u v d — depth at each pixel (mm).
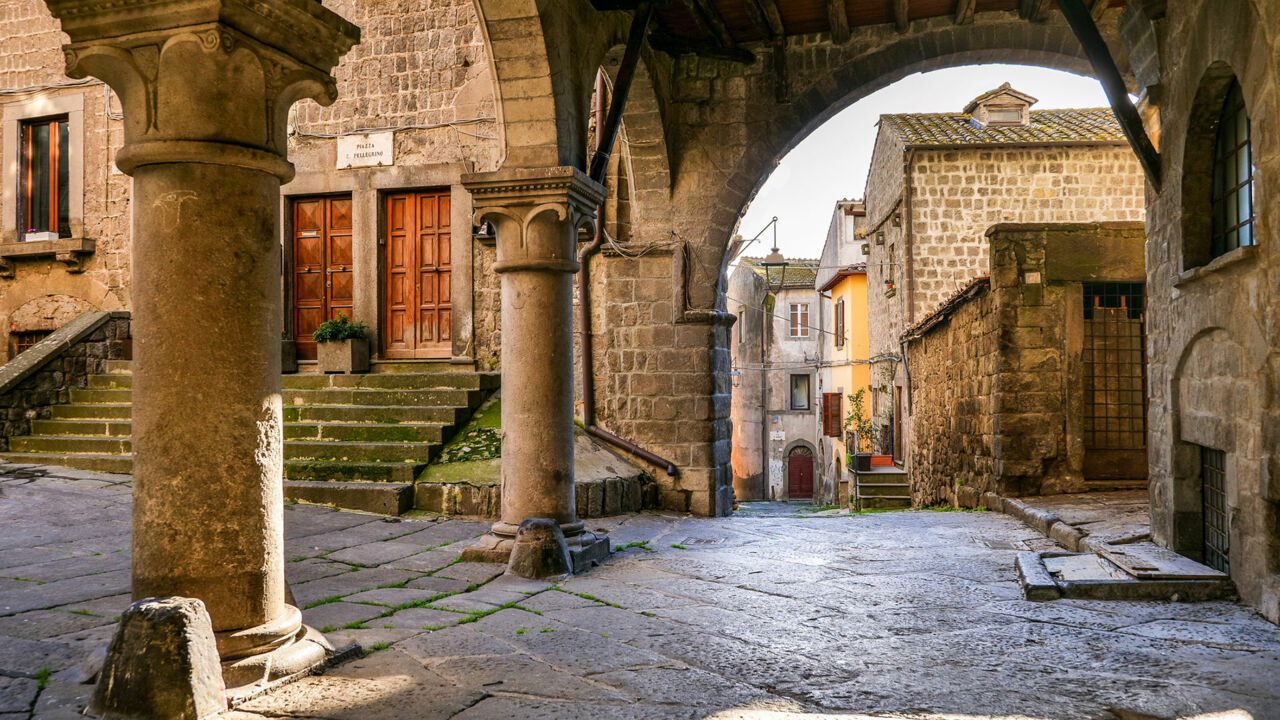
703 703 3332
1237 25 4695
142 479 3305
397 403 9844
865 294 24281
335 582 5465
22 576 5348
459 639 4211
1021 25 8781
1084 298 9547
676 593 5285
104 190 11695
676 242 9680
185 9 3146
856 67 9195
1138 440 9500
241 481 3355
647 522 8609
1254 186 4578
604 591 5324
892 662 3861
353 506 8148
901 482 16906
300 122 11062
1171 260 5879
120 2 3188
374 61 10852
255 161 3361
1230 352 5016
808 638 4262
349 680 3561
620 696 3408
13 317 12023
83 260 11742
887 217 18562
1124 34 6734
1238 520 4984
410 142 10758
